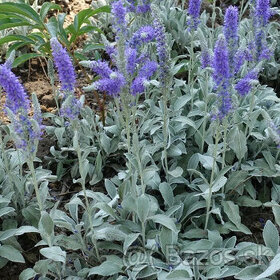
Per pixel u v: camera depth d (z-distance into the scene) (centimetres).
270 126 84
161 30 87
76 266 92
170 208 98
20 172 103
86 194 92
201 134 114
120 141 118
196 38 152
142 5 117
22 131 79
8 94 76
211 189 94
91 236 90
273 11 154
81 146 117
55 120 123
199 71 122
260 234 103
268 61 145
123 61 83
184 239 99
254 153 115
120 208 98
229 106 86
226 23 90
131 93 86
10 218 101
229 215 98
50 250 83
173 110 117
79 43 168
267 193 111
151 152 107
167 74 91
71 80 79
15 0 163
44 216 81
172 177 108
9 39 128
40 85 149
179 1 188
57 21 129
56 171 121
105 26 168
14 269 97
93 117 117
